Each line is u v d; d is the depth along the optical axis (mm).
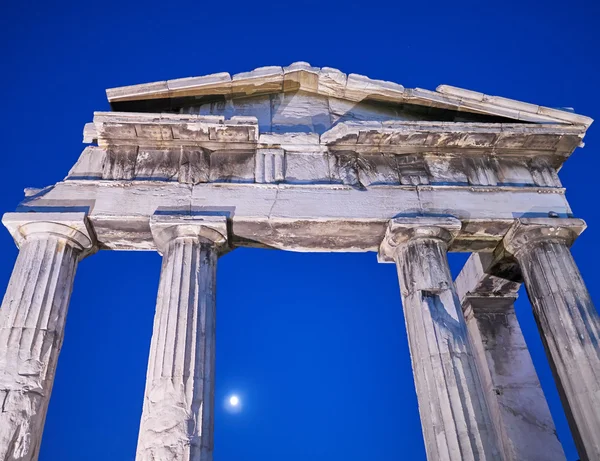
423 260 16109
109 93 17391
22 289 14875
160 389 13547
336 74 18484
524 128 18000
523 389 20406
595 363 14805
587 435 14453
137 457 12898
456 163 18188
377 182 17500
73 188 16578
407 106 18750
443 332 14898
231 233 16719
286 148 17828
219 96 18469
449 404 13898
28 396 13547
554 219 17109
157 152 17469
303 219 16516
